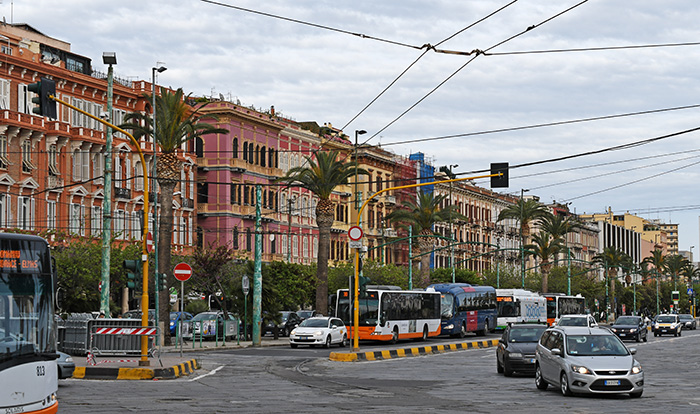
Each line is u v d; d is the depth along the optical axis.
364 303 54.31
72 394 23.17
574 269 135.00
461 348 51.78
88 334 32.34
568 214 171.62
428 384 27.81
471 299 68.12
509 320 72.81
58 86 64.94
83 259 53.88
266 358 40.22
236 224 81.19
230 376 30.06
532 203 107.81
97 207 68.75
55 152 64.44
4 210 59.16
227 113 80.19
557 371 24.69
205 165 80.50
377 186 104.81
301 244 91.75
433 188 115.94
